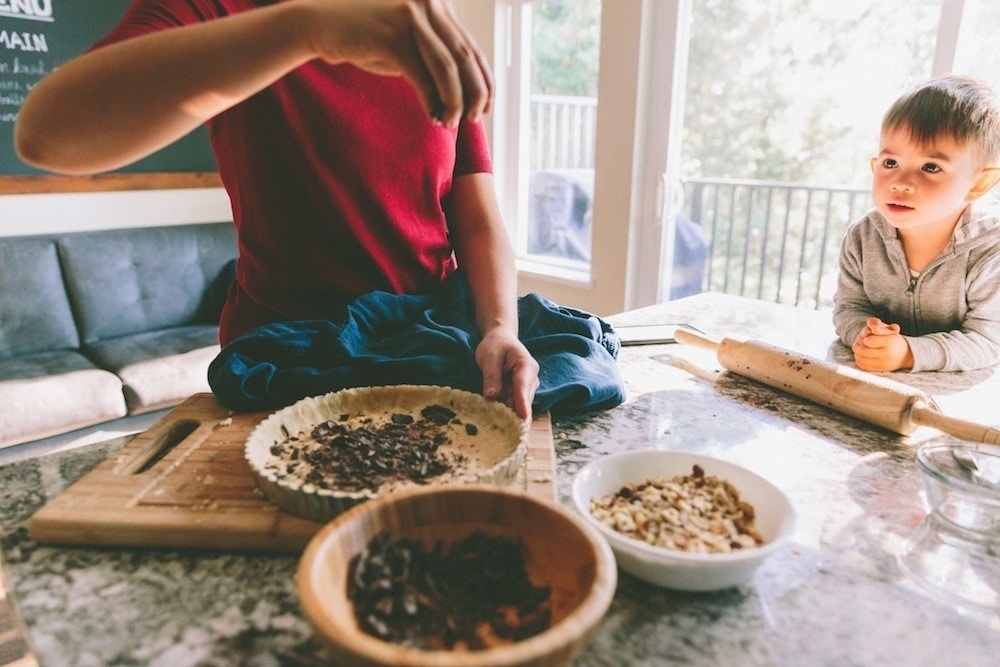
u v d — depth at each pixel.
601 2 2.69
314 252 0.94
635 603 0.49
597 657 0.44
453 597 0.43
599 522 0.54
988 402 0.93
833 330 1.30
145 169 2.98
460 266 1.08
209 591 0.51
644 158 2.77
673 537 0.53
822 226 3.33
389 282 1.00
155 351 2.57
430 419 0.76
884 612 0.48
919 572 0.53
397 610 0.41
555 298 3.27
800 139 2.99
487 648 0.39
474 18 3.32
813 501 0.64
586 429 0.81
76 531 0.56
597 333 0.99
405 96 0.92
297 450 0.67
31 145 0.65
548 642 0.33
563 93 3.31
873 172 1.20
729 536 0.54
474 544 0.46
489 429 0.74
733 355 0.99
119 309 2.76
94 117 0.61
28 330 2.53
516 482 0.63
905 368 1.07
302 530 0.54
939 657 0.44
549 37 3.26
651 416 0.85
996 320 1.14
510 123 3.40
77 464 0.71
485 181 1.07
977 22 2.02
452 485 0.48
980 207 1.18
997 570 0.54
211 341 2.71
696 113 2.77
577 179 3.65
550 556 0.45
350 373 0.83
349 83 0.88
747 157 3.00
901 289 1.25
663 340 1.18
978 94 1.05
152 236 2.89
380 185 0.94
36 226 2.73
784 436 0.79
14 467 0.70
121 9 2.84
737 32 2.71
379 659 0.31
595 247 2.98
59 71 0.61
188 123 0.65
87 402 2.25
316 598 0.35
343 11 0.56
